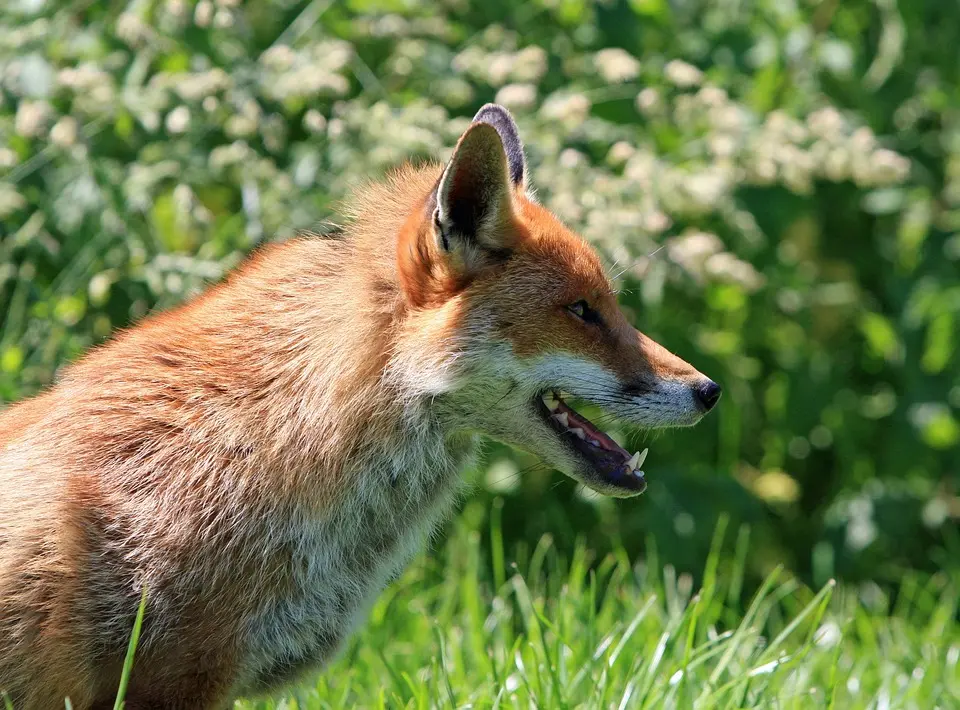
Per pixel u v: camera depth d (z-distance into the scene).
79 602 6.82
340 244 7.73
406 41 11.92
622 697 7.86
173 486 6.97
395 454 7.44
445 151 10.84
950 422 13.43
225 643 7.00
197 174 11.05
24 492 6.89
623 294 11.83
